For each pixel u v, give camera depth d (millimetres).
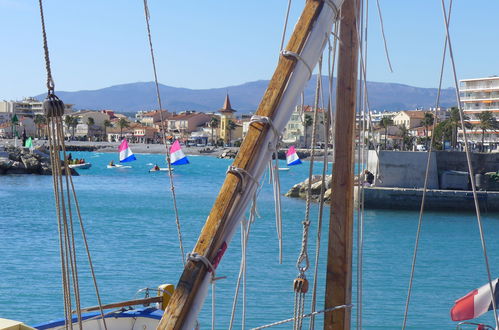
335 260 7180
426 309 27484
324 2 5855
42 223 56344
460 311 15664
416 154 65750
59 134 5449
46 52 5254
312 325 7078
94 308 13734
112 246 43812
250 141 5395
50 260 37469
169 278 33094
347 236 7176
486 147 197625
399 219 59094
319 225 7227
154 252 41438
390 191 63406
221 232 5109
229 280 31891
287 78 5594
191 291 4895
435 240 48469
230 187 5219
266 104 5508
